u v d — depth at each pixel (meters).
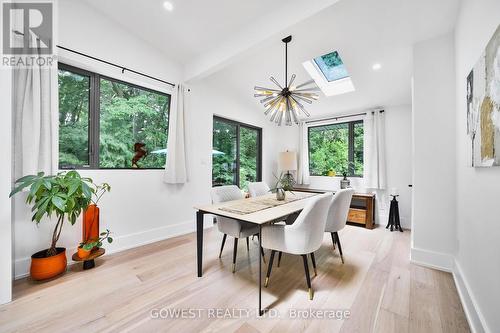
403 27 2.16
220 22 2.43
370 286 1.90
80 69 2.42
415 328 1.41
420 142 2.30
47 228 2.13
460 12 1.84
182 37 2.73
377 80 3.21
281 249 1.80
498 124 1.06
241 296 1.74
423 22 2.06
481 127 1.29
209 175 3.70
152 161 3.08
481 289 1.33
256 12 2.23
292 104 2.56
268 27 2.20
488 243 1.24
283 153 4.55
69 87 2.38
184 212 3.34
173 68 3.16
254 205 2.21
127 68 2.65
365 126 4.11
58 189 1.80
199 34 2.65
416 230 2.33
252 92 4.11
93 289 1.81
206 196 3.64
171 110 3.06
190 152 3.34
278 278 2.03
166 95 3.25
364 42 2.45
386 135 4.02
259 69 3.29
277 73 3.37
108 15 2.47
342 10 2.01
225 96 4.01
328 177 4.73
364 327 1.42
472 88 1.47
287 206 2.18
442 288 1.86
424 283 1.94
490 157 1.15
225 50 2.66
